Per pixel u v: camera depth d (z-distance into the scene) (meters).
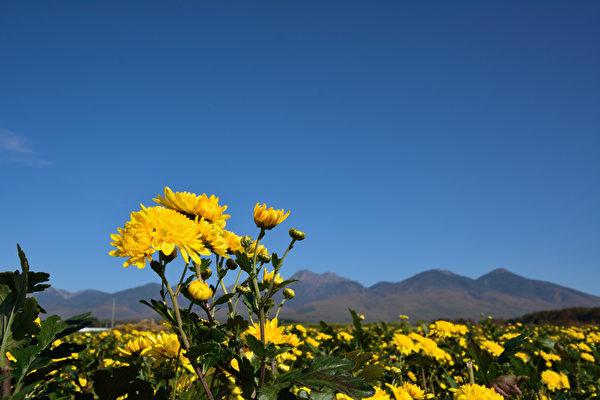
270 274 2.00
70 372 3.31
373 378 2.01
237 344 1.77
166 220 1.59
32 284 1.75
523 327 12.88
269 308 1.83
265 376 1.62
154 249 1.50
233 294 1.69
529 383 3.33
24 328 1.62
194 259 1.58
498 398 1.88
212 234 1.70
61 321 1.82
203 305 1.66
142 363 2.53
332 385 1.46
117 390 1.79
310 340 5.27
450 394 3.83
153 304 1.55
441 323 6.02
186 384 2.14
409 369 4.88
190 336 1.62
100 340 6.61
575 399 3.32
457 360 5.17
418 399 2.48
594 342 7.73
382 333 7.30
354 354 1.98
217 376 1.88
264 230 1.90
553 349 4.67
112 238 1.61
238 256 1.73
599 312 40.84
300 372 1.58
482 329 9.85
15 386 1.63
